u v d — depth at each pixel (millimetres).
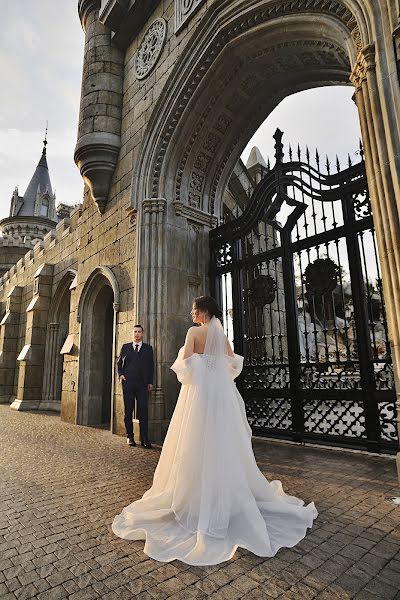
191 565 1935
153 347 6051
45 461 4391
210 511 2195
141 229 6652
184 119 6602
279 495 2838
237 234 6648
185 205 6887
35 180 35125
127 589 1731
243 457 2633
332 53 5191
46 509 2809
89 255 8773
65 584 1776
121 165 7887
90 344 8266
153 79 7324
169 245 6566
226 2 5598
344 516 2596
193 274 6809
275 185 6082
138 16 7863
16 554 2092
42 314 12711
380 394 4426
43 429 7160
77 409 7938
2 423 8125
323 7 4383
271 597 1658
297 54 5754
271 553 2014
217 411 2516
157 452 4922
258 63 6129
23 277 16688
